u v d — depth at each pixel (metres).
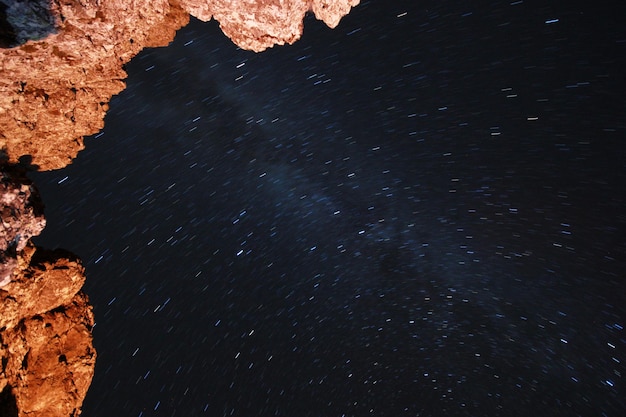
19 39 2.86
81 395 3.65
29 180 3.45
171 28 3.88
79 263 3.66
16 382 3.28
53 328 3.55
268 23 3.64
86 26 3.10
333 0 3.76
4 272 2.96
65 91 3.47
